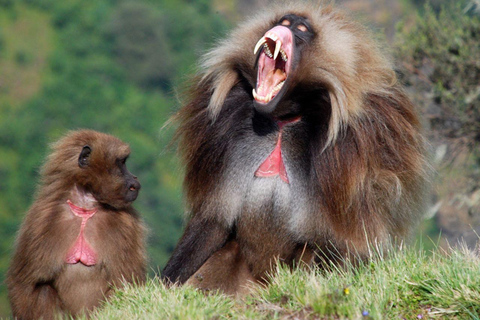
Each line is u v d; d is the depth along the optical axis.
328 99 10.44
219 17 109.19
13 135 87.69
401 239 10.76
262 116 10.65
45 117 93.94
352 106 10.20
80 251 11.20
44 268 11.06
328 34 10.67
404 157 10.42
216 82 10.91
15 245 11.52
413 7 79.06
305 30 10.77
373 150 10.23
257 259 10.66
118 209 11.73
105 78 101.56
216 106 10.67
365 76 10.63
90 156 11.56
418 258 10.00
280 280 9.59
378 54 11.03
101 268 11.35
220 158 10.73
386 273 9.46
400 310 8.84
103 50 104.94
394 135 10.45
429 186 11.53
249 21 11.34
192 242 11.09
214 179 10.75
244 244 10.70
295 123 10.59
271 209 10.48
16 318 11.07
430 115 21.47
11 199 79.81
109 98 98.56
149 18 105.62
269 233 10.52
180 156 11.31
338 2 11.79
